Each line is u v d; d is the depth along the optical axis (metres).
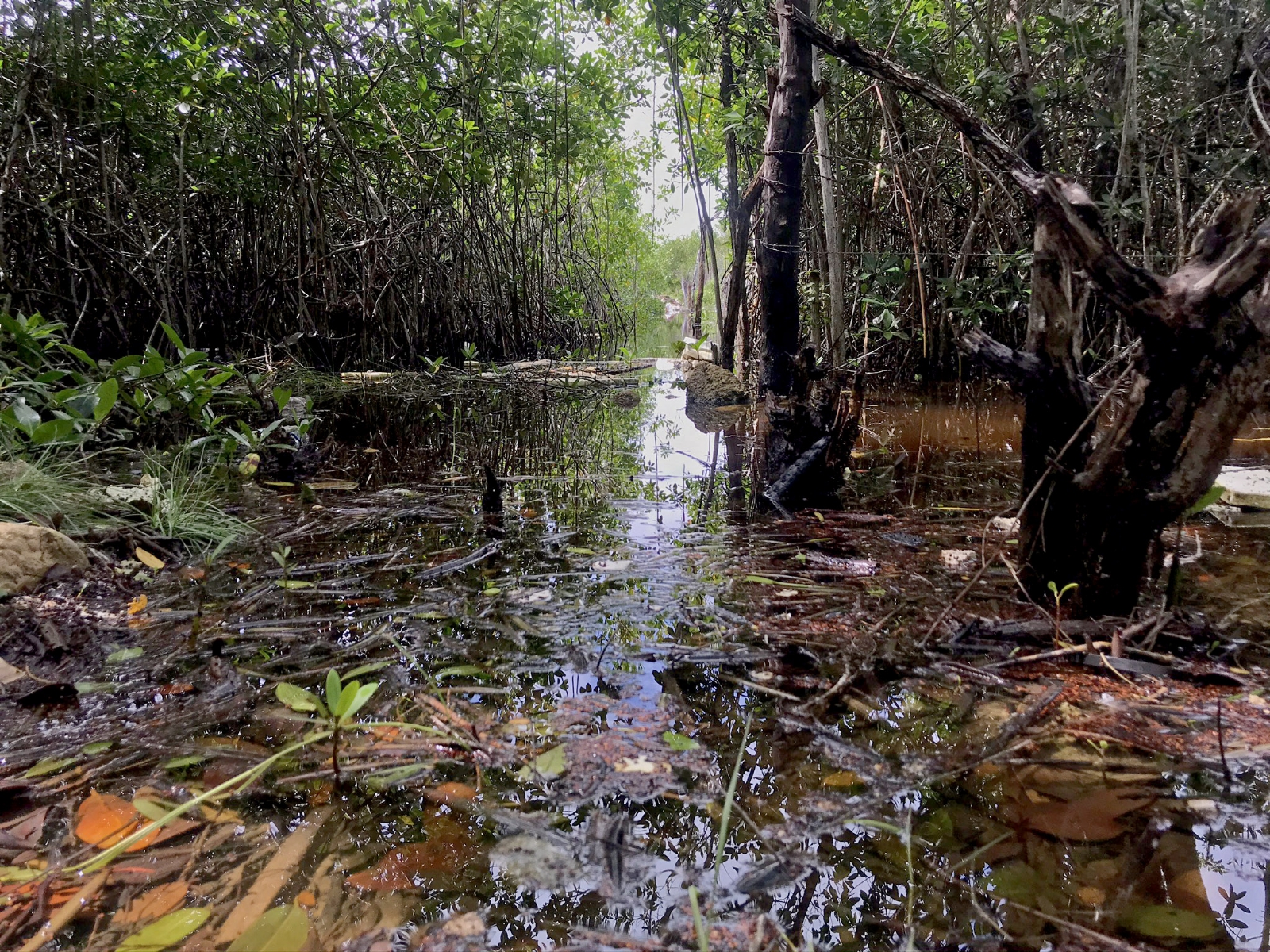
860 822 0.89
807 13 3.70
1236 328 1.20
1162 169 4.02
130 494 2.07
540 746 1.05
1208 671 1.22
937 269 5.01
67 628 1.39
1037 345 1.40
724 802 0.93
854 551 1.91
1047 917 0.75
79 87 4.25
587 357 9.55
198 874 0.81
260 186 5.96
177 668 1.27
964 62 4.20
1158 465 1.30
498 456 3.31
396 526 2.17
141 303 5.25
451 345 7.80
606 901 0.77
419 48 5.89
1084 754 1.02
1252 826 0.88
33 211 4.17
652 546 1.97
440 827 0.89
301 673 1.25
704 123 7.61
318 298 6.18
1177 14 3.48
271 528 2.13
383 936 0.72
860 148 5.02
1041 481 1.41
